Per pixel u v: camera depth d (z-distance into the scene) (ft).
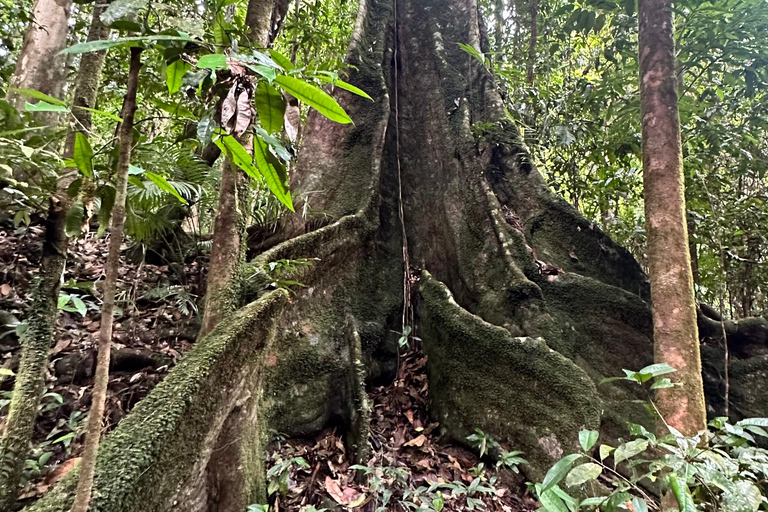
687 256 7.89
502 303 12.60
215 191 13.20
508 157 16.44
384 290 14.61
